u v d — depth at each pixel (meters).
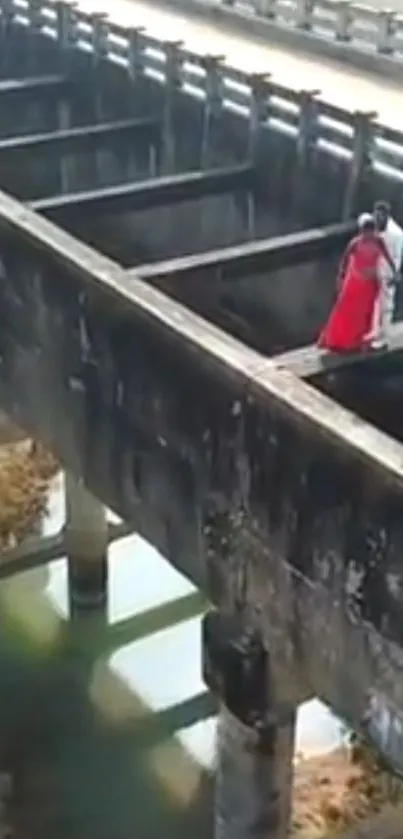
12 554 22.95
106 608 22.16
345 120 18.84
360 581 11.66
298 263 17.11
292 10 25.52
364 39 24.31
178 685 20.69
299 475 12.13
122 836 17.88
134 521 15.29
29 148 21.81
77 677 20.89
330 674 12.45
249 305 16.95
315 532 12.10
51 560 23.06
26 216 16.12
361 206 18.84
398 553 11.10
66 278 14.98
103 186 22.52
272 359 13.43
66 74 25.61
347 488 11.55
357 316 13.54
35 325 16.06
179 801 18.52
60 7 25.28
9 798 18.67
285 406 12.08
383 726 11.84
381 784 18.05
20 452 25.62
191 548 14.23
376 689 11.79
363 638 11.80
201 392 13.20
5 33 27.86
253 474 12.77
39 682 20.81
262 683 13.54
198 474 13.66
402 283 16.05
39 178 22.05
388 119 20.67
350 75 23.30
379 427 13.73
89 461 15.91
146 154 22.73
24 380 16.92
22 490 24.67
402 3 27.78
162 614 22.11
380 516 11.23
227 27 26.47
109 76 24.14
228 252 16.72
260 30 25.86
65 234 15.62
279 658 13.23
